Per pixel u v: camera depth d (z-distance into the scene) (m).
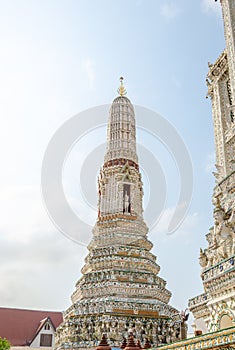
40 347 71.38
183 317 44.56
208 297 25.09
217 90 40.09
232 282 21.20
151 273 48.16
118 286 45.19
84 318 43.62
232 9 36.78
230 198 27.92
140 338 41.62
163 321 43.75
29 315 77.19
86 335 42.41
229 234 25.11
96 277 47.41
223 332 17.69
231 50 35.34
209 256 27.45
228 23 36.56
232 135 34.97
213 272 23.44
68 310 48.28
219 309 22.75
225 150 36.28
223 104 38.91
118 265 48.19
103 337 29.52
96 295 45.78
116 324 41.91
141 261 49.06
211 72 41.78
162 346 22.95
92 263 49.47
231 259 21.69
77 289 49.19
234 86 34.31
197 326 28.14
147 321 43.00
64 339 45.50
